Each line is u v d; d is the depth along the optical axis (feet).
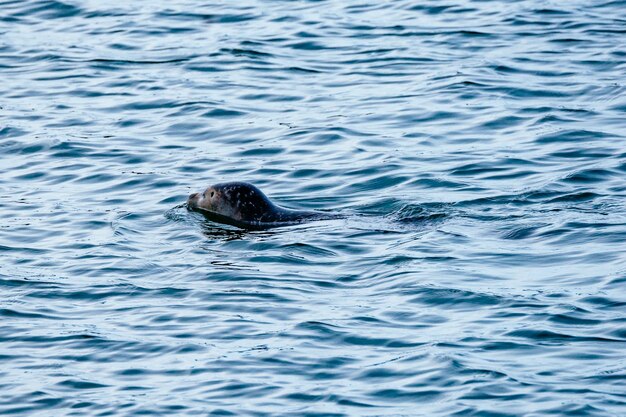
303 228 190.08
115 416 126.93
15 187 215.72
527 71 278.67
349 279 166.40
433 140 235.40
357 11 339.57
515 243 177.99
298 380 134.10
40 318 155.22
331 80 279.28
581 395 127.13
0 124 251.60
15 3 352.69
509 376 132.26
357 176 216.33
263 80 279.90
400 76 279.49
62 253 180.65
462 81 271.28
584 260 168.55
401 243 179.83
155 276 169.99
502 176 212.64
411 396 129.08
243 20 332.39
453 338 143.43
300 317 152.35
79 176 221.25
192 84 278.26
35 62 299.58
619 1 335.26
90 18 338.54
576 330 144.25
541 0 342.23
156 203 205.67
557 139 231.91
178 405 128.77
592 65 280.72
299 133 241.76
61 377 136.98
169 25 328.90
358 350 141.69
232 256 177.78
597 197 198.49
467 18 327.06
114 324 152.56
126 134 245.86
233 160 228.22
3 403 130.93
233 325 150.41
